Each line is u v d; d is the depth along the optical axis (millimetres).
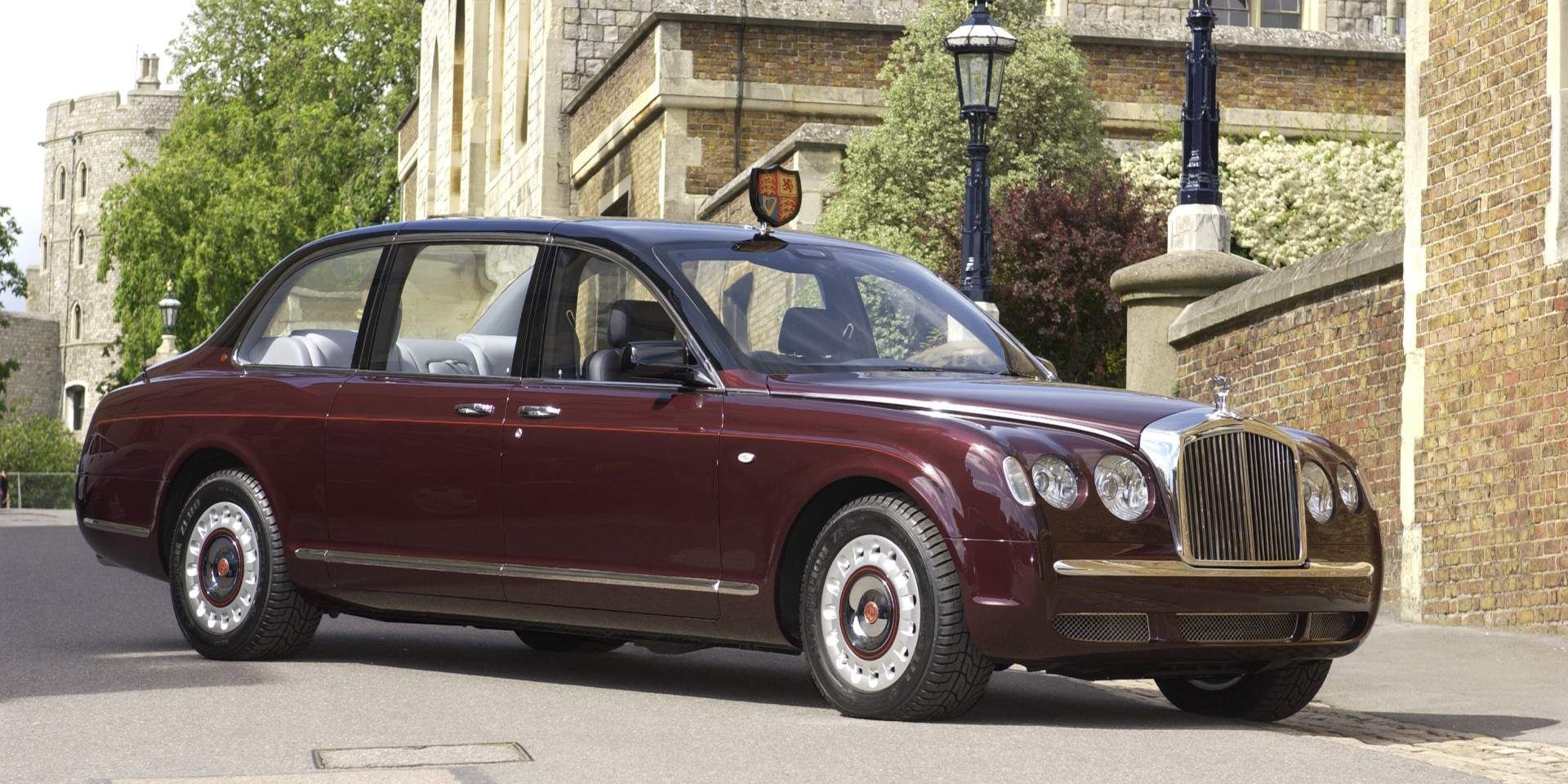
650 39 30484
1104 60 29875
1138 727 7895
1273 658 7953
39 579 16281
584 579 8555
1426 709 8977
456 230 9523
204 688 8578
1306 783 6535
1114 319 21766
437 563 9031
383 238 9797
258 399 9820
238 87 68938
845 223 23359
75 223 122312
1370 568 8141
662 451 8352
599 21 36656
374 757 6805
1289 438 8016
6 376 76188
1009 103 24094
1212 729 7848
